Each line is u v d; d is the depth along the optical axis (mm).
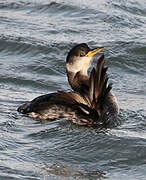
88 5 24328
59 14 23672
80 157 12258
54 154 12281
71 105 13773
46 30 21953
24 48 20359
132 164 12031
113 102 14195
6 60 19531
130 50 20125
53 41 20812
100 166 11898
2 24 22516
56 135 13109
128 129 13703
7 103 15305
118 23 22578
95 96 13609
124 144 12789
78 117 13672
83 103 13797
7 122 13742
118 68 19078
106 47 20281
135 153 12445
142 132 13562
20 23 22688
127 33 21719
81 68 14750
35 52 20125
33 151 12375
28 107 14391
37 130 13344
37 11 24062
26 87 17203
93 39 21062
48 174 11430
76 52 14703
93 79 13562
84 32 21750
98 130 13461
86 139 12945
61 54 19984
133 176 11477
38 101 14219
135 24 22625
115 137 13070
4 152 12219
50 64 19141
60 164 11883
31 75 18203
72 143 12789
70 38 21188
